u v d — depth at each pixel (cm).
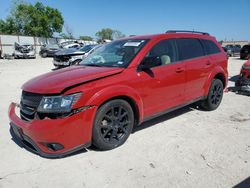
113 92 337
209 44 531
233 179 286
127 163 325
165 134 414
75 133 311
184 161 327
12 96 725
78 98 308
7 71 1384
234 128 438
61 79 336
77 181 289
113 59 407
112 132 355
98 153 351
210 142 382
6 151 362
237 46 3197
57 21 5534
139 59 382
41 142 304
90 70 370
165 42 431
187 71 453
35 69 1489
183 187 274
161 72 405
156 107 410
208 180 285
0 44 3434
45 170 312
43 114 307
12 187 280
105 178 293
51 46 3188
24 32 5450
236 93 715
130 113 371
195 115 513
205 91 507
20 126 322
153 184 280
